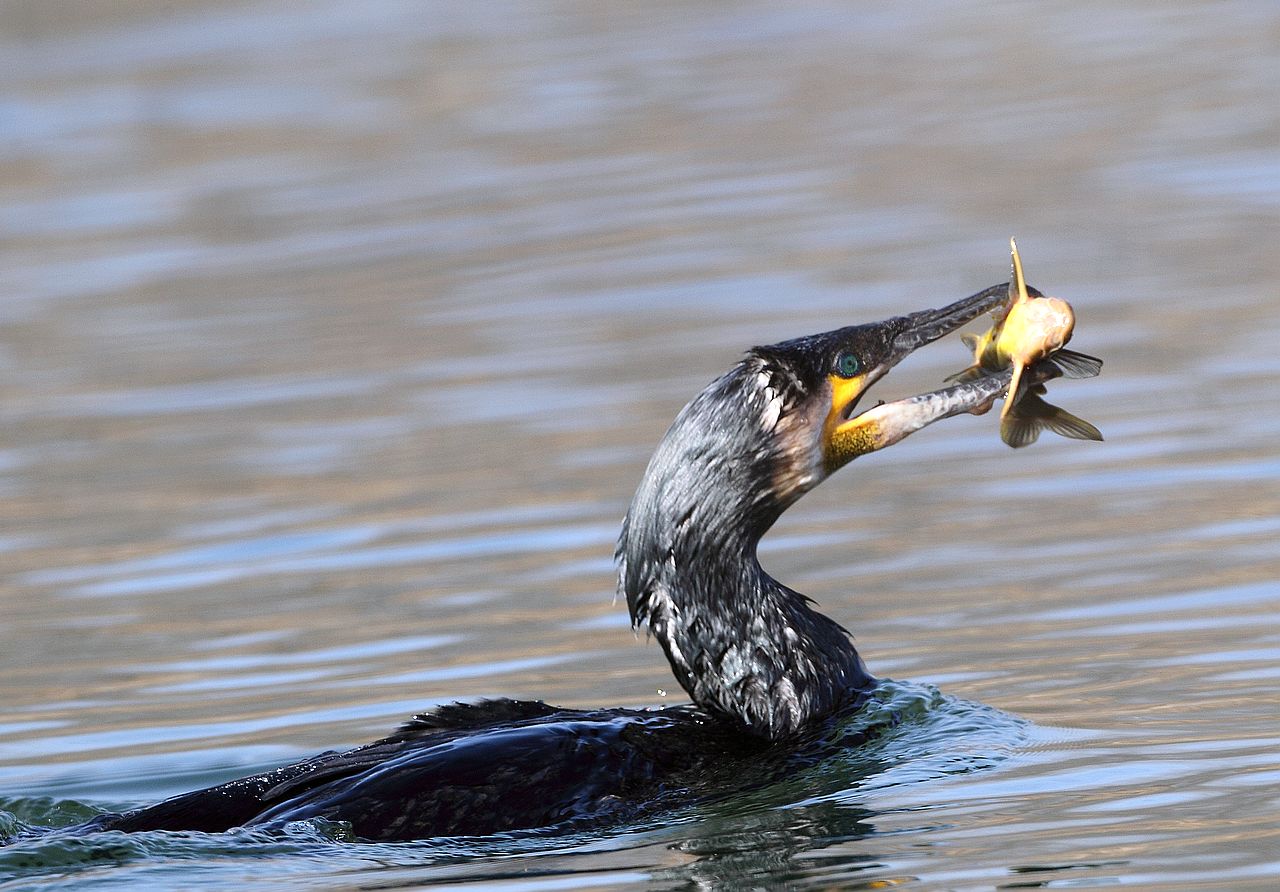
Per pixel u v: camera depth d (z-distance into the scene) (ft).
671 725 28.32
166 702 35.14
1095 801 25.23
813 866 23.27
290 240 83.15
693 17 135.85
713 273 68.85
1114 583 37.68
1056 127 90.27
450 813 25.48
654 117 102.58
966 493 45.68
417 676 35.58
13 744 33.35
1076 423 29.53
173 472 51.96
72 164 105.70
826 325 59.41
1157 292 61.05
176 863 24.06
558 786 26.14
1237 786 25.43
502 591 40.45
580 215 81.56
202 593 42.11
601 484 47.21
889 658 34.53
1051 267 65.36
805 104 102.32
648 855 24.06
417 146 101.71
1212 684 30.99
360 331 66.13
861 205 78.23
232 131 110.63
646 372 57.00
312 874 23.67
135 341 68.03
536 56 126.00
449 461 50.55
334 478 49.98
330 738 32.32
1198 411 49.37
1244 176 76.28
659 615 29.07
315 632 38.73
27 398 61.67
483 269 73.82
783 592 29.78
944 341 59.57
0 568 45.09
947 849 23.59
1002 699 31.32
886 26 125.70
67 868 23.98
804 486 29.30
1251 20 114.11
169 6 154.92
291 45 138.10
